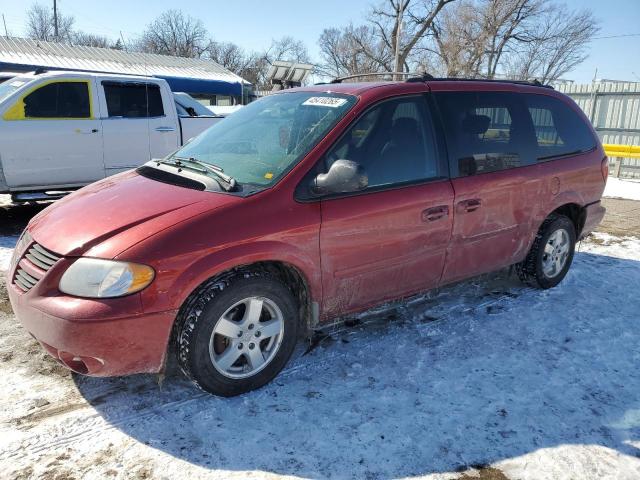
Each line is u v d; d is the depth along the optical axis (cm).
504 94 423
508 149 413
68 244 275
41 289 269
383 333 385
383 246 340
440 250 373
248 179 316
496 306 438
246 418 284
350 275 332
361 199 328
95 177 735
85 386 310
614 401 308
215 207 288
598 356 360
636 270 543
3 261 531
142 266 262
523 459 259
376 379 324
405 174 353
